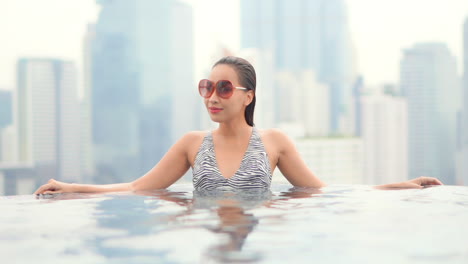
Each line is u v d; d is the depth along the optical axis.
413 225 1.87
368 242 1.56
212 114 3.18
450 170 80.94
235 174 3.16
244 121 3.32
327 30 102.81
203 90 3.22
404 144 79.88
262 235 1.68
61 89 92.12
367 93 82.88
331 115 98.31
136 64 102.38
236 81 3.19
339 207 2.34
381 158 78.75
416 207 2.35
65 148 90.69
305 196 2.79
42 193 2.99
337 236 1.66
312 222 1.93
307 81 98.50
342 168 76.56
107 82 99.88
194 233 1.72
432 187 3.28
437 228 1.80
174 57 104.44
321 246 1.52
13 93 86.56
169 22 104.81
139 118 100.75
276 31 104.75
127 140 99.88
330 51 102.56
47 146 88.06
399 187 3.29
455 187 3.29
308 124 96.62
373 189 3.18
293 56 103.44
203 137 3.35
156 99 102.88
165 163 3.32
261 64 89.44
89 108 98.38
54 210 2.32
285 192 2.99
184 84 105.19
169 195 2.86
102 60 100.25
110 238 1.66
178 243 1.57
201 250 1.47
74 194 2.97
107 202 2.57
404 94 81.38
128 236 1.69
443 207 2.35
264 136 3.36
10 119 85.56
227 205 2.42
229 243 1.56
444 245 1.52
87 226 1.89
